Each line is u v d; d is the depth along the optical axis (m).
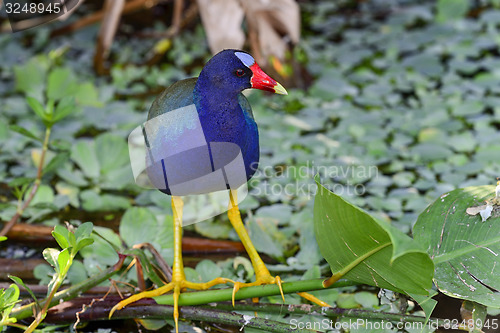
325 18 11.40
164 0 10.84
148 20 11.27
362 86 9.37
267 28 8.75
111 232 6.44
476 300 5.04
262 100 9.02
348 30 10.95
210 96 5.16
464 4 11.11
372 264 4.74
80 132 8.47
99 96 9.12
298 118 8.56
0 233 6.36
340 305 5.66
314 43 10.51
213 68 5.12
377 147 7.89
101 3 11.54
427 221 5.54
